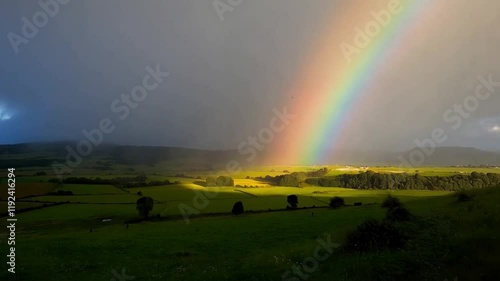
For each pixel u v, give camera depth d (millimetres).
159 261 32812
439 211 29688
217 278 21328
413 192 115938
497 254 15883
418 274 16375
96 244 43625
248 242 44062
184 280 22375
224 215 85625
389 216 26281
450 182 124562
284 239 44000
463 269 15570
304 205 95125
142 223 79875
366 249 21234
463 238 18703
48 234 68750
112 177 164250
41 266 30547
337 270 18750
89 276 26969
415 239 21016
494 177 130625
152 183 145875
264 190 132125
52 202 104750
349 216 60906
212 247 42031
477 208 28000
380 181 135125
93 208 97875
